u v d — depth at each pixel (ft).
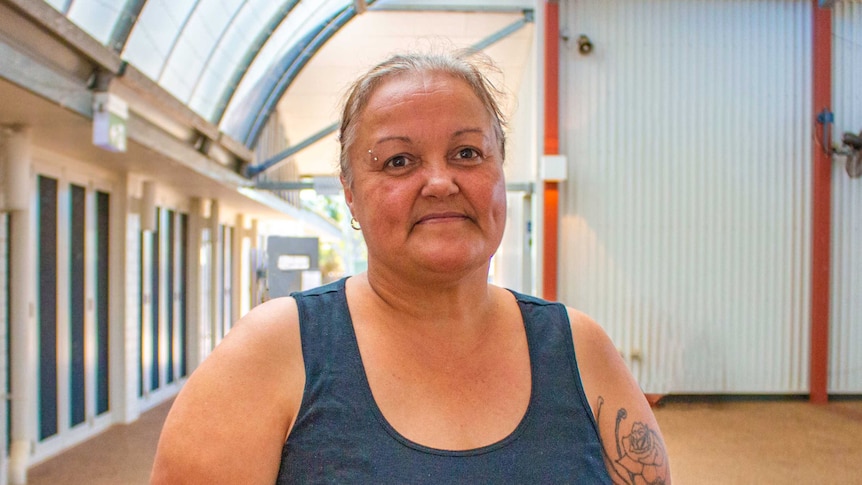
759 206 24.03
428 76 3.60
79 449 18.85
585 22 24.04
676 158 24.12
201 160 21.26
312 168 41.04
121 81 14.29
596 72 24.09
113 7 13.73
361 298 3.73
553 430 3.50
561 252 24.13
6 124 14.30
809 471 16.16
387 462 3.21
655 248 24.09
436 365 3.54
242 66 20.58
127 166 20.52
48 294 17.95
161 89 16.17
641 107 24.09
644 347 24.09
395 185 3.49
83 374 20.11
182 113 17.98
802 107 24.02
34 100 12.17
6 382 15.33
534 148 25.11
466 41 26.43
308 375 3.41
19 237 15.37
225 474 3.21
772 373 23.98
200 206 29.58
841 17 23.82
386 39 26.37
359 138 3.65
